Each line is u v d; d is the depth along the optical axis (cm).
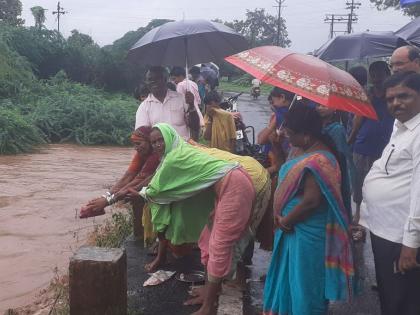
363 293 464
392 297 322
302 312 328
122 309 371
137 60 634
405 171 308
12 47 2489
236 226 372
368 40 722
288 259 339
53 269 560
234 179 371
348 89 329
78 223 721
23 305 475
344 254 325
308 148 338
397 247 312
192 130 560
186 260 512
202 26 575
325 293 327
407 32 566
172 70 891
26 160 1288
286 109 476
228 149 674
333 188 319
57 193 899
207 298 385
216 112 672
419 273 312
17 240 651
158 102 553
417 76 302
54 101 1892
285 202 334
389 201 314
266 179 407
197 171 376
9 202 830
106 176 1068
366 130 555
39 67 2716
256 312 423
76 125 1716
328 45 743
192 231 415
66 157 1360
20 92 2123
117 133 1673
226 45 620
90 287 356
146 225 513
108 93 2786
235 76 5194
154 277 468
